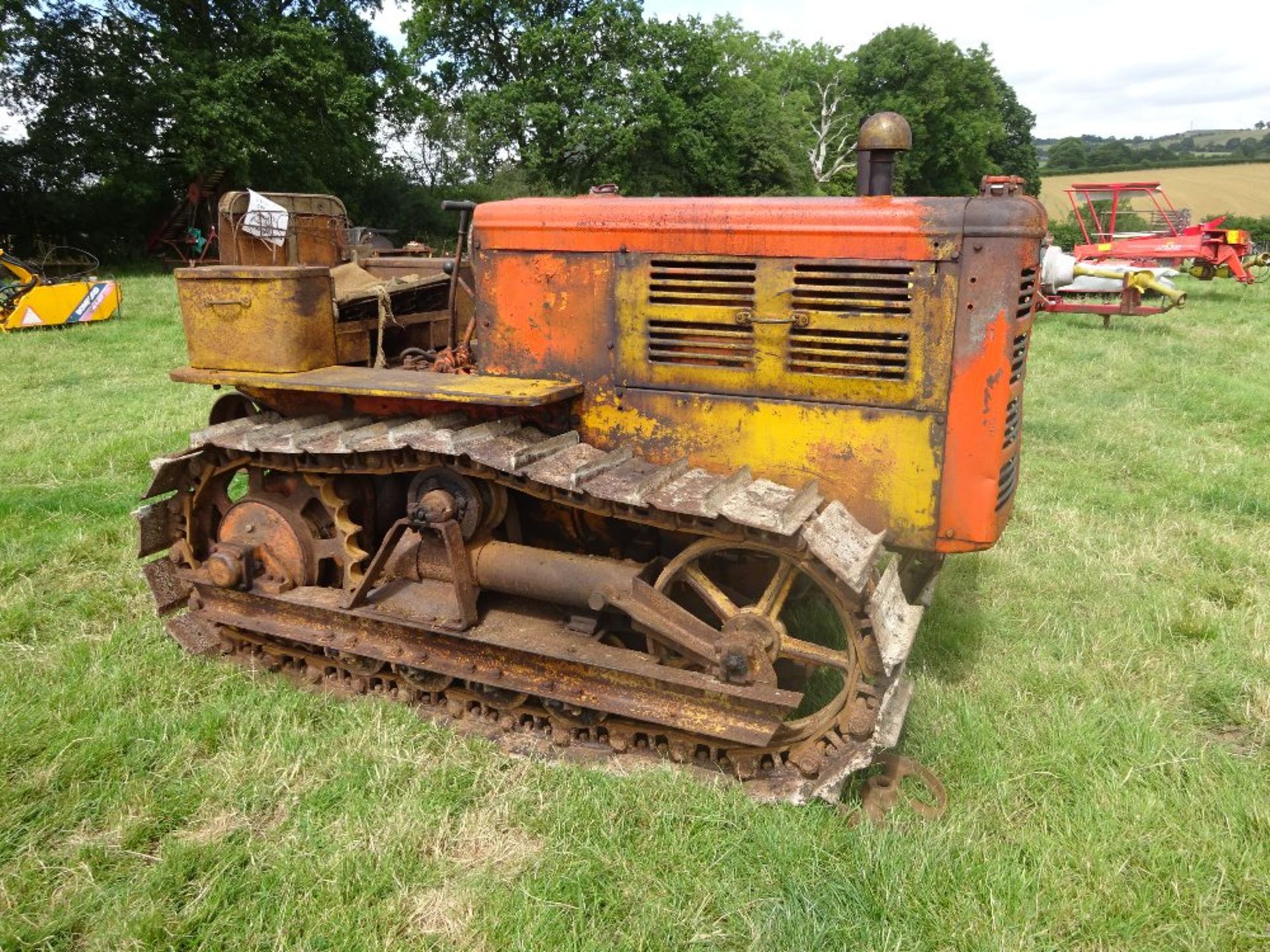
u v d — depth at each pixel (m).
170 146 24.25
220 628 4.18
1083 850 2.86
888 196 3.11
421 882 2.79
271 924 2.64
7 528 5.43
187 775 3.29
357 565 3.83
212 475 4.05
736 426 3.33
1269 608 4.53
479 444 3.24
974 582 4.85
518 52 29.95
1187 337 12.88
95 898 2.72
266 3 25.86
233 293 3.68
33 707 3.58
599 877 2.79
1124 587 4.78
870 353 3.10
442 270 5.28
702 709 3.22
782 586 3.21
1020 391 3.30
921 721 3.54
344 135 26.34
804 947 2.53
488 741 3.48
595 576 3.37
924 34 42.94
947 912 2.64
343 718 3.61
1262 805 3.03
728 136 30.36
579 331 3.52
